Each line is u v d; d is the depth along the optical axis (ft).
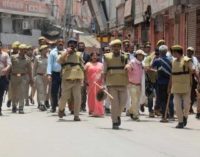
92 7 198.49
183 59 55.52
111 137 47.21
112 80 53.11
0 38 226.38
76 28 262.88
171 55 63.82
